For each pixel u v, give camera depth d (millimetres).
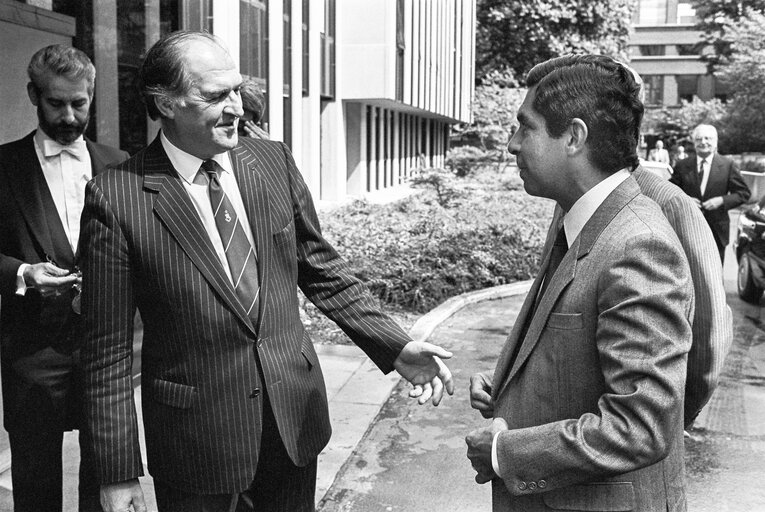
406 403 6016
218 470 2387
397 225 12086
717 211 7223
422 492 4473
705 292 2314
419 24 26750
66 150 3123
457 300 9781
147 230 2354
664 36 76062
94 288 2373
